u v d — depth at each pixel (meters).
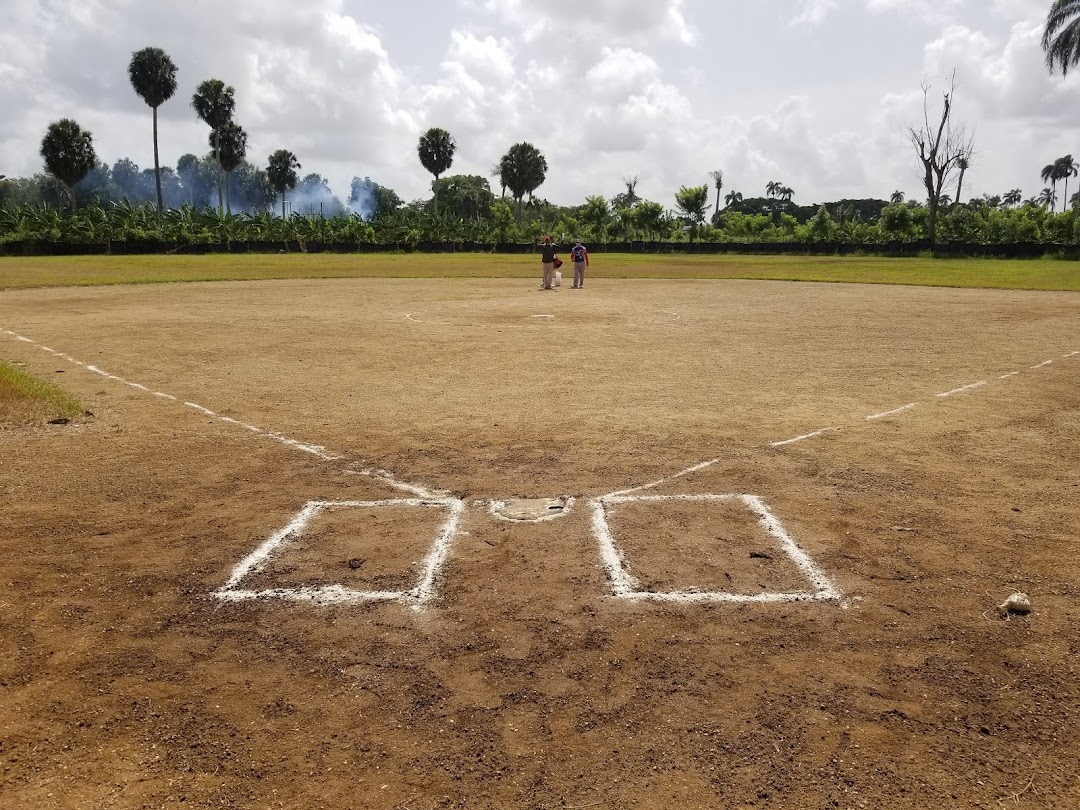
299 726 2.78
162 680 3.06
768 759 2.61
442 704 2.90
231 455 6.02
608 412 7.44
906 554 4.20
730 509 4.87
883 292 22.17
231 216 58.72
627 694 2.96
